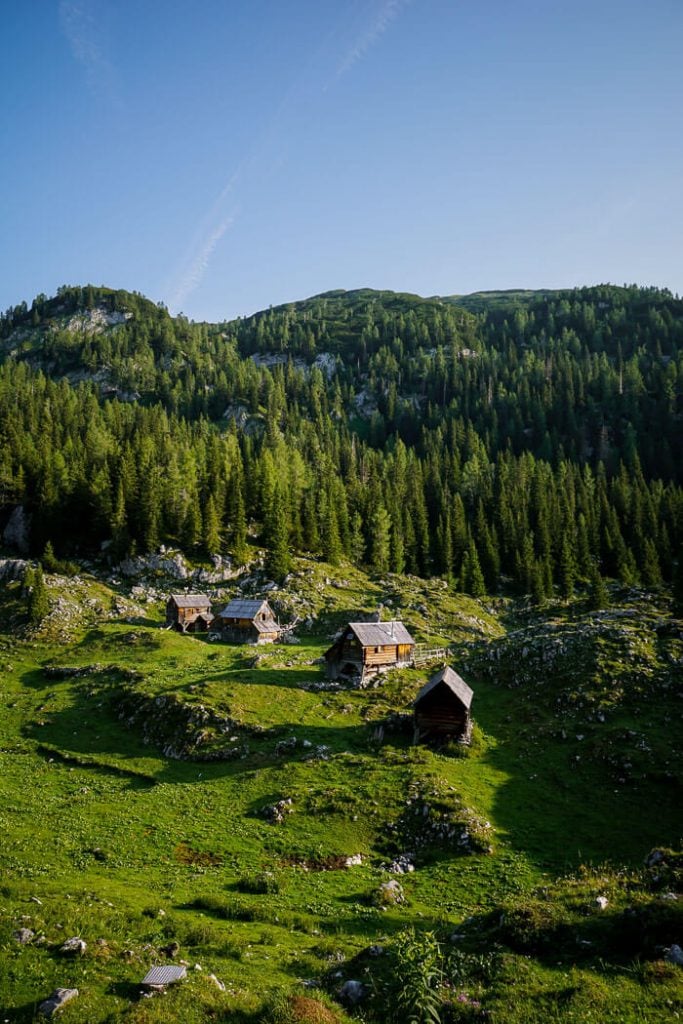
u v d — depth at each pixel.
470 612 121.31
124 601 114.69
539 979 20.12
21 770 56.00
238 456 177.12
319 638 104.88
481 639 103.50
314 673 78.19
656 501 164.75
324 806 46.06
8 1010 18.69
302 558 141.75
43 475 137.75
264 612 104.69
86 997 19.22
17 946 22.16
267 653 89.06
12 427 163.50
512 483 181.25
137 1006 18.58
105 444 165.00
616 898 25.95
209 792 50.09
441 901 34.50
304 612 113.50
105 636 98.00
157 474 148.00
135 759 58.53
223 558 132.38
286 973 23.28
